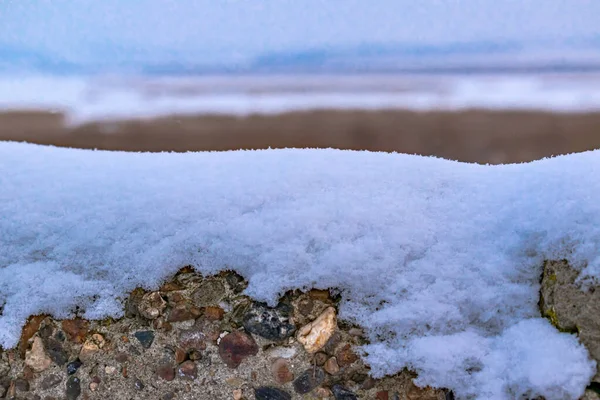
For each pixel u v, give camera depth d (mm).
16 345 313
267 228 315
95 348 315
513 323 298
